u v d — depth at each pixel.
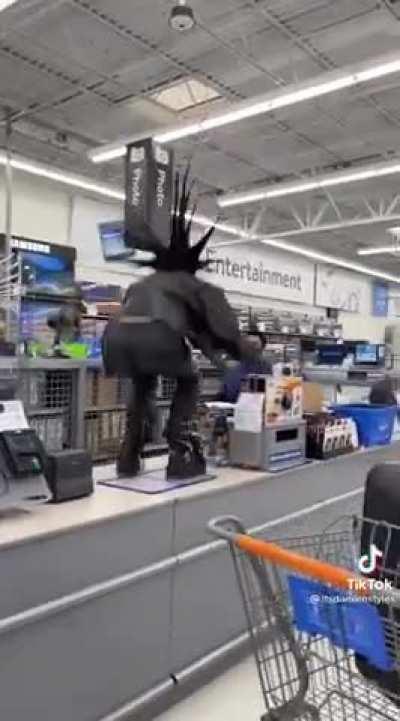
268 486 2.50
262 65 6.11
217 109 6.48
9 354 2.29
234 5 5.05
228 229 11.12
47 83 6.65
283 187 8.77
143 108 7.34
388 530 1.39
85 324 5.26
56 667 1.69
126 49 5.88
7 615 1.56
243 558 1.37
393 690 1.20
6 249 6.01
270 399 2.59
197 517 2.18
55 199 9.59
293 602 1.25
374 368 6.84
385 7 5.08
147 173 2.74
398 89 6.58
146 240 2.36
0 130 7.89
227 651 2.34
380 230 12.95
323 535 1.54
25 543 1.60
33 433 1.90
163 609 2.05
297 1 5.00
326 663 1.28
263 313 10.52
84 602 1.76
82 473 2.05
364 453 3.17
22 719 1.61
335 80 5.33
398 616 1.11
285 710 1.33
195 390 2.40
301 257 14.58
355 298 16.75
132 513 1.92
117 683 1.89
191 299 2.21
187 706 2.17
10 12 5.16
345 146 8.42
